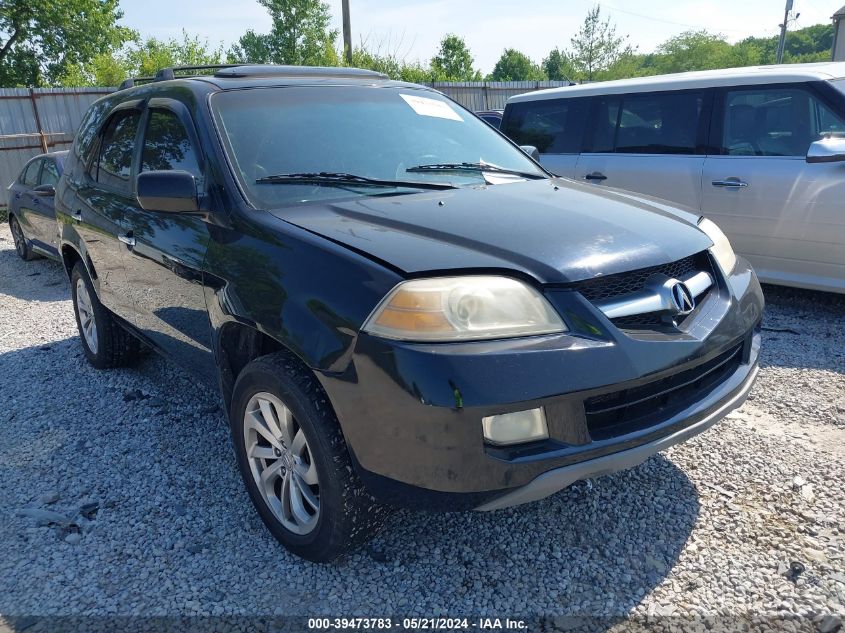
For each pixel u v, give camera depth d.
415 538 2.63
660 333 2.25
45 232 7.98
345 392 2.09
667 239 2.51
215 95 3.09
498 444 2.00
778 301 5.61
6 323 6.02
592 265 2.20
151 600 2.33
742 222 5.32
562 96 6.57
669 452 3.19
